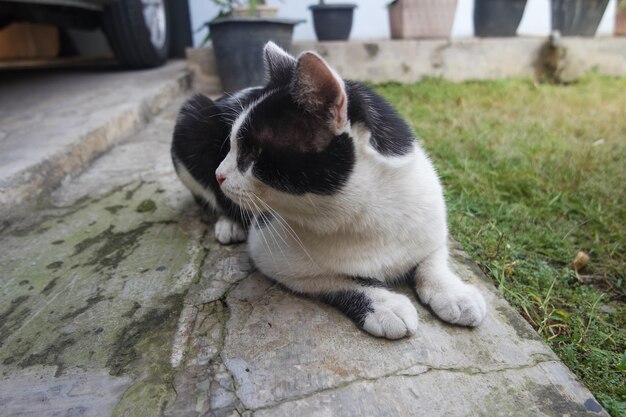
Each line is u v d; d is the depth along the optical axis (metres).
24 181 0.50
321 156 0.30
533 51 1.18
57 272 0.40
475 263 0.40
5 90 0.94
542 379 0.28
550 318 0.36
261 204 0.33
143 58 1.18
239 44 0.99
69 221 0.49
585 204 0.51
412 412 0.26
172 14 1.42
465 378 0.28
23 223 0.48
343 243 0.33
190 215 0.50
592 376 0.31
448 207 0.50
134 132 0.78
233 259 0.42
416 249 0.35
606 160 0.60
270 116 0.30
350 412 0.26
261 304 0.35
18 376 0.30
